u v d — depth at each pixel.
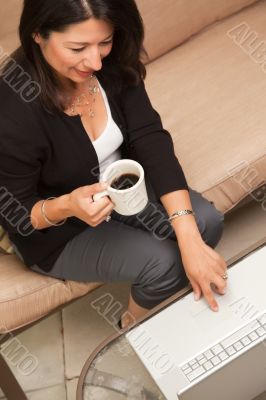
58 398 1.65
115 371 1.24
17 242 1.42
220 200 1.59
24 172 1.25
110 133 1.35
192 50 1.90
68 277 1.45
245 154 1.60
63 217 1.28
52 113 1.20
